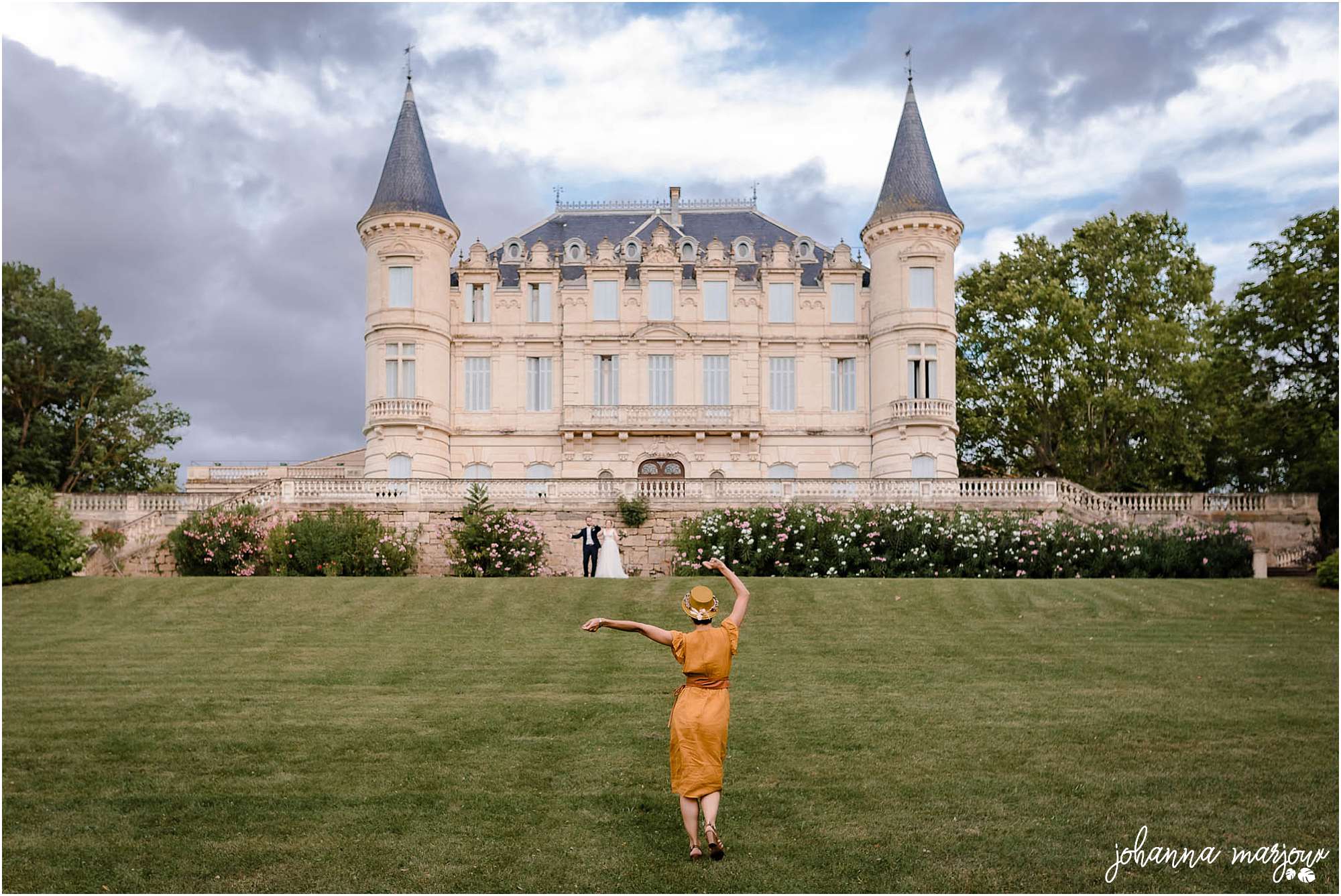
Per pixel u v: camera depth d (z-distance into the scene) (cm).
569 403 4734
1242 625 2080
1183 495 3628
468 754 1259
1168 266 4912
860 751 1265
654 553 3416
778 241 4891
